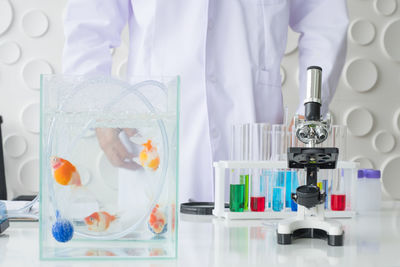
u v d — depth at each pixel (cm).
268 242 80
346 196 113
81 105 68
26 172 282
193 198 153
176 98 69
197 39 154
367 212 121
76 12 158
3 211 87
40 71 282
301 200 78
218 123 154
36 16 281
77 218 68
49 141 68
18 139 282
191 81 155
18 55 280
